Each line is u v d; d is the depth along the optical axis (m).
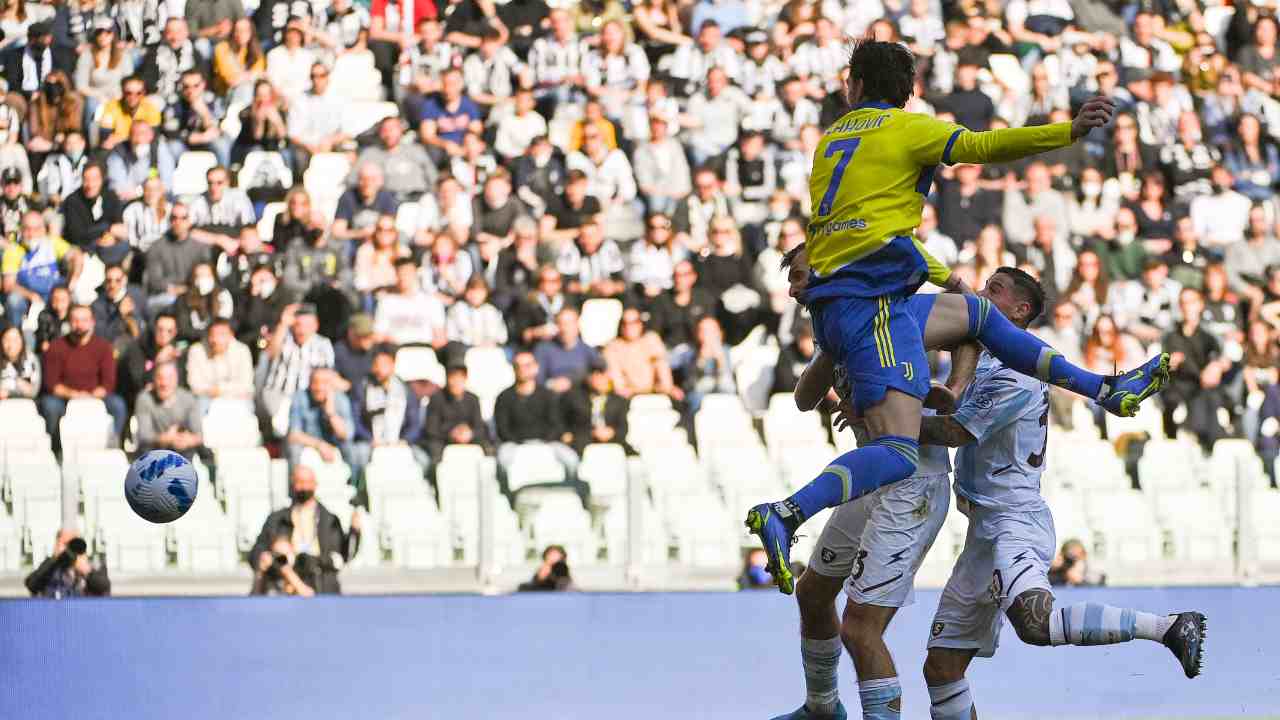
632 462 40.25
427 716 27.73
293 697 27.42
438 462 41.88
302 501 38.75
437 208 47.47
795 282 20.42
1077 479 44.47
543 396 43.03
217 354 43.88
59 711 26.83
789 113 51.28
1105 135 52.00
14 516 40.62
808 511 17.92
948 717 22.09
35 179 48.41
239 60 50.84
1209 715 29.16
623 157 49.69
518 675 28.12
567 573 38.56
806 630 22.86
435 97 49.91
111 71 50.31
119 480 41.72
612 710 28.23
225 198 47.53
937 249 48.00
